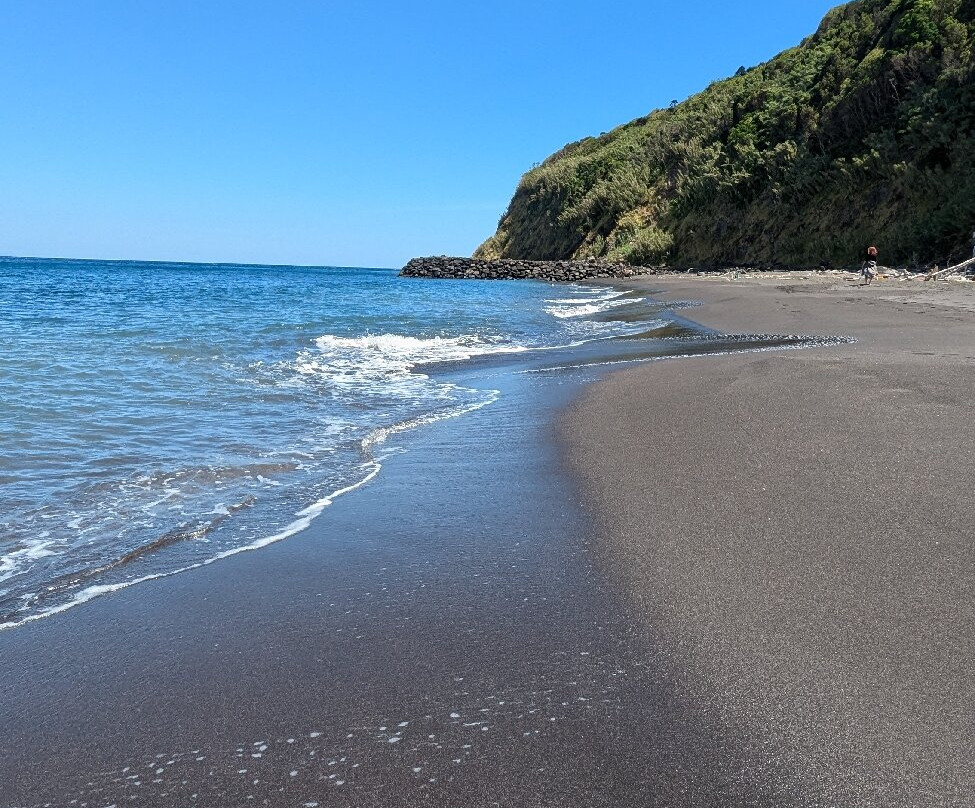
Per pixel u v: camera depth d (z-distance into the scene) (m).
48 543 3.59
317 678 2.34
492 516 3.83
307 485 4.56
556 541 3.43
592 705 2.12
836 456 4.31
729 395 6.36
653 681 2.22
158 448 5.44
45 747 2.04
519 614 2.71
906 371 6.83
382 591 2.97
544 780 1.81
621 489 4.11
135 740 2.05
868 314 14.70
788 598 2.65
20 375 8.16
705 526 3.42
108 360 9.62
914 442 4.50
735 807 1.69
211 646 2.58
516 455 5.08
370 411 7.01
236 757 1.96
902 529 3.18
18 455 5.07
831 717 1.97
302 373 9.38
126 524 3.86
